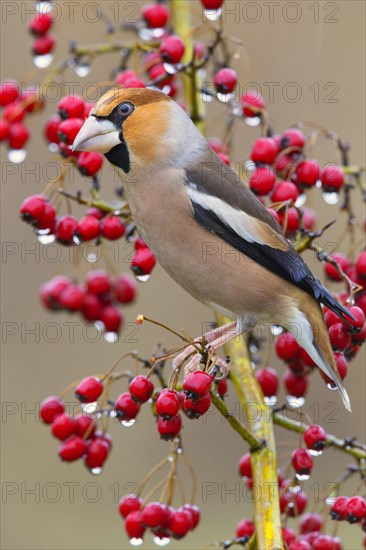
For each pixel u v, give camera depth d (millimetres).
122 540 15172
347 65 16047
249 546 8508
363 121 16078
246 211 9719
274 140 9664
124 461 15930
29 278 15930
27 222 9539
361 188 9758
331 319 9367
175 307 16328
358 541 14383
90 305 10297
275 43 15977
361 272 9375
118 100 9672
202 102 10461
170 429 8016
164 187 9797
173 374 8000
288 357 9547
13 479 15477
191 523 8820
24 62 15781
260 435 8695
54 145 9836
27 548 14969
